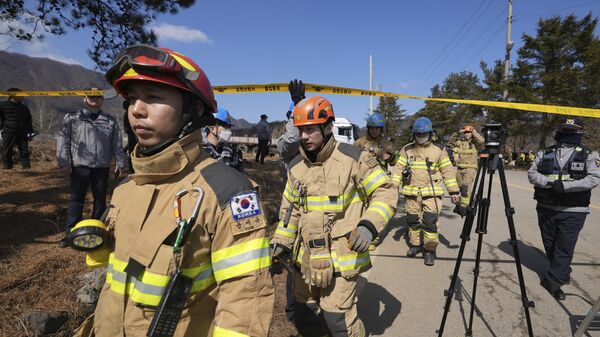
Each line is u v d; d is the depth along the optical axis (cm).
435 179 456
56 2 527
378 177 218
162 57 108
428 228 445
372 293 367
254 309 110
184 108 117
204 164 121
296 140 287
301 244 230
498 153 253
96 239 117
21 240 376
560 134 374
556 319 318
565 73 2375
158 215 112
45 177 702
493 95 2833
